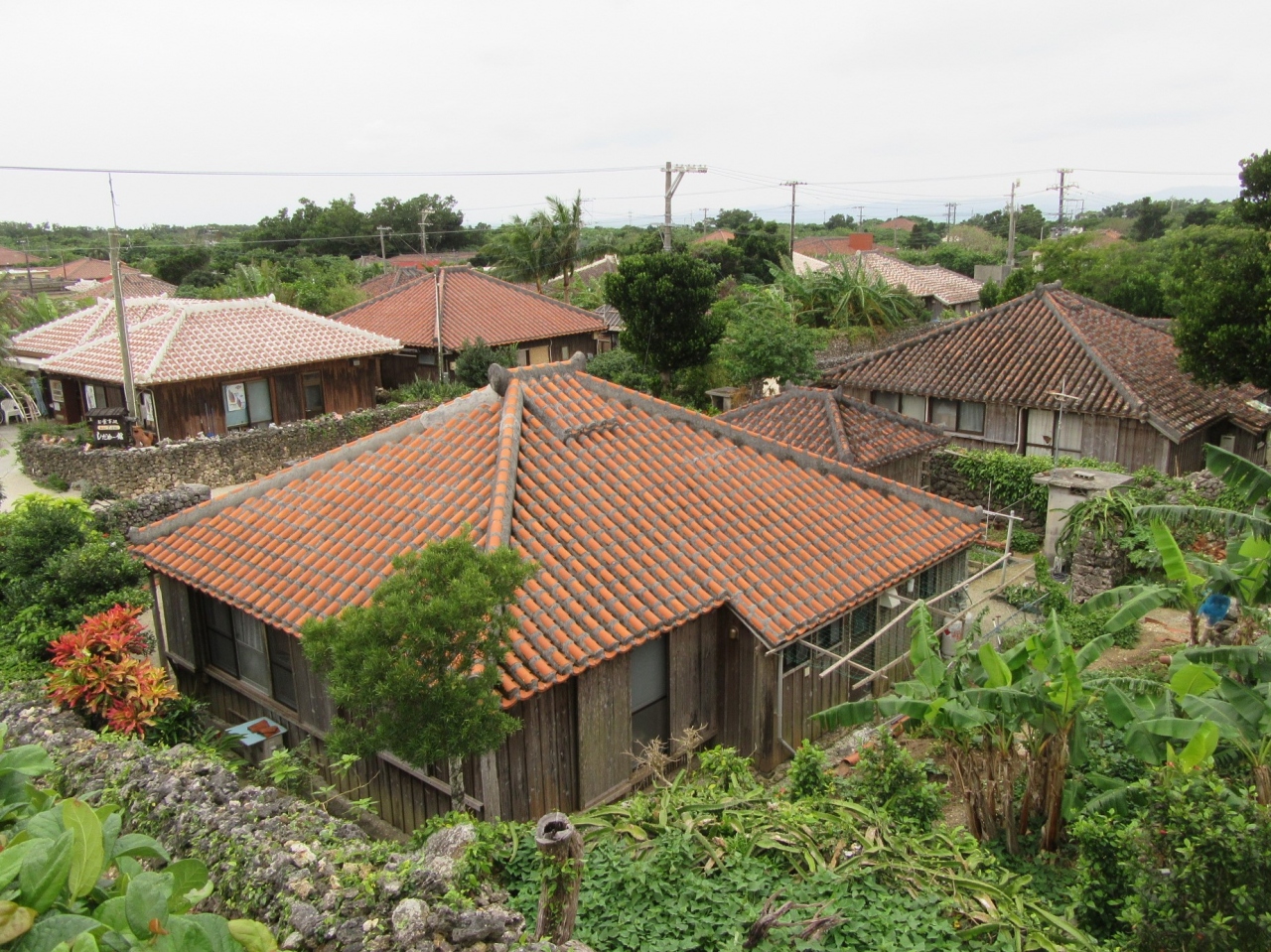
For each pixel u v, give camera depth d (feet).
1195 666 32.37
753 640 41.04
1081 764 33.78
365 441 48.52
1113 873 27.25
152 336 100.73
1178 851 23.67
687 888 25.35
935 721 32.14
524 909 24.64
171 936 14.15
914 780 32.96
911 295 156.87
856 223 429.79
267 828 22.86
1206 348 72.18
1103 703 37.52
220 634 46.96
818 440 72.54
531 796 34.96
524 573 28.02
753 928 22.89
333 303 172.24
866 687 49.19
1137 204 300.61
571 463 45.57
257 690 45.24
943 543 49.47
